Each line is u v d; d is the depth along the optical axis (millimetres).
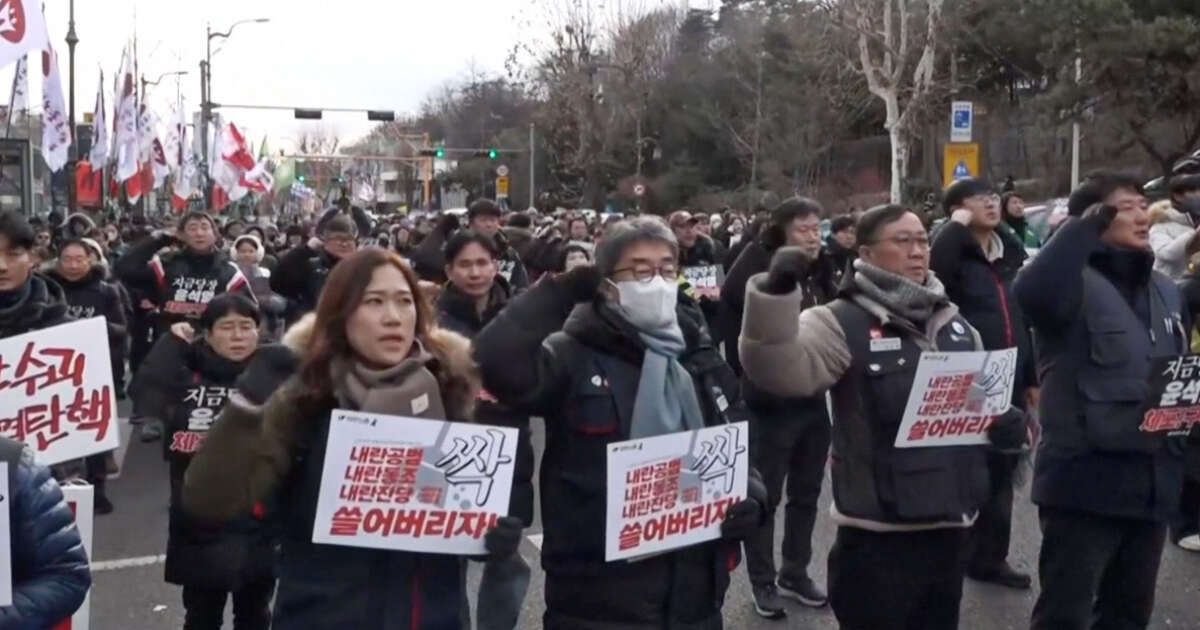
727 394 3799
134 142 26188
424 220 20250
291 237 18719
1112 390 4531
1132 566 4742
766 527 6168
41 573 3057
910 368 4195
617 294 3615
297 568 3156
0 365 4648
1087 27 28297
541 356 3559
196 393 5480
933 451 4215
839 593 4406
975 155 21641
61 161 19750
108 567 7172
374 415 3098
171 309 10484
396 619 3164
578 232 16297
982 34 34906
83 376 4770
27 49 10273
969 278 6137
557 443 3641
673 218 11797
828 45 38969
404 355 3207
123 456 10273
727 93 51562
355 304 3125
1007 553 6828
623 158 53125
